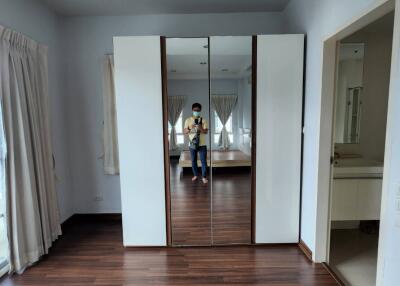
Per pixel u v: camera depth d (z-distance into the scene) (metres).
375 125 2.79
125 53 2.39
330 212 2.23
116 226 3.14
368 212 2.46
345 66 2.72
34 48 2.39
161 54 2.40
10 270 2.13
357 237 2.81
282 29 2.99
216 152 2.58
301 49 2.39
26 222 2.21
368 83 2.74
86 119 3.15
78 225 3.19
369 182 2.43
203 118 2.53
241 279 2.08
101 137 3.16
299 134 2.48
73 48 3.05
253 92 2.45
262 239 2.60
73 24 3.02
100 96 3.12
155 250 2.56
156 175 2.53
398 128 1.24
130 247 2.62
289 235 2.59
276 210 2.57
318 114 2.14
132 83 2.42
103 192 3.27
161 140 2.48
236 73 2.46
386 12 1.46
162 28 3.02
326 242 2.26
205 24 3.02
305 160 2.45
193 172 2.59
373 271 2.21
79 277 2.14
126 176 2.53
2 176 2.04
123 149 2.49
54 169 2.76
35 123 2.31
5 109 2.01
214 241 2.65
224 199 2.62
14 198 2.08
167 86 2.46
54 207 2.66
